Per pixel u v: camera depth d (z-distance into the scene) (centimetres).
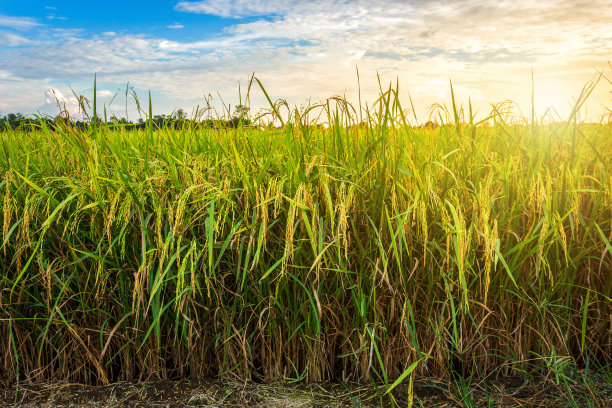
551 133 282
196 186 222
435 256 253
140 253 262
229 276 275
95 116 256
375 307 247
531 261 263
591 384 251
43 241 266
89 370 287
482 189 235
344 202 228
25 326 285
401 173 258
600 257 270
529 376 273
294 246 250
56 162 304
